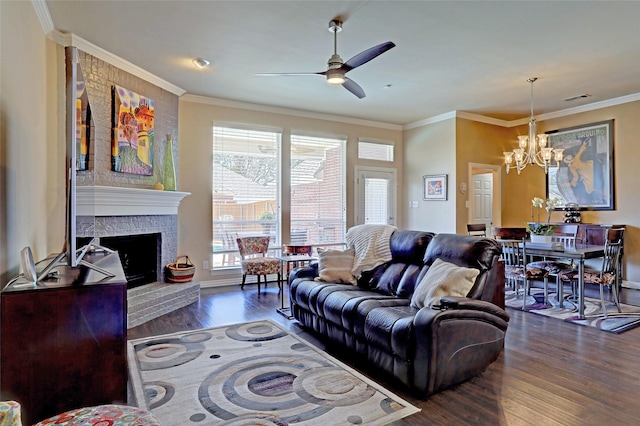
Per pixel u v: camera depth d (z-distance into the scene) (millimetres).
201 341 3381
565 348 3197
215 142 5695
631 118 5543
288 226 6258
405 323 2479
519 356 3033
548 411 2211
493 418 2141
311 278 3922
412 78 4785
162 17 3254
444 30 3484
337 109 6305
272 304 4684
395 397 2387
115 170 4180
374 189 7207
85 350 1698
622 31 3504
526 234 5270
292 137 6352
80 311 1693
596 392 2438
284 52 3984
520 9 3100
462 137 6539
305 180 6465
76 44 3668
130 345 3279
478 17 3238
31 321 1632
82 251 2383
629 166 5562
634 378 2633
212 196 5664
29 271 1767
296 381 2602
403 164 7527
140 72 4492
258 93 5391
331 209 6711
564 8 3086
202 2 3012
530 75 4684
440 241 3252
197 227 5535
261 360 2965
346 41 3729
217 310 4414
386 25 3389
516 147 7062
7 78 2242
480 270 2875
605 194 5820
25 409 1623
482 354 2623
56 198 3551
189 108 5461
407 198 7445
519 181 7031
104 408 1408
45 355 1648
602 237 5469
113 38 3658
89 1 2986
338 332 3158
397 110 6375
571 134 6262
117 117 4184
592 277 4082
